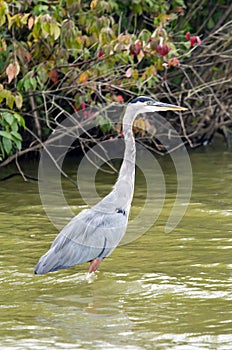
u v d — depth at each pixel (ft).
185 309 31.01
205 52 62.75
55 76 53.57
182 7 61.21
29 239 41.09
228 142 71.77
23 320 29.96
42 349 27.09
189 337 28.12
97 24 51.52
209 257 37.76
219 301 31.86
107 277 35.24
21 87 51.13
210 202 48.85
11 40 52.11
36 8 50.16
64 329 29.01
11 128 52.70
